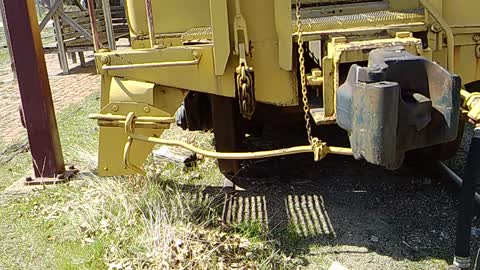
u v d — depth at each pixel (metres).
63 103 8.58
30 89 4.81
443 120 2.70
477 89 4.12
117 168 3.84
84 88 9.74
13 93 9.81
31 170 5.48
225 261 3.42
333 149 3.12
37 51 4.76
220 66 3.44
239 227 3.83
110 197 4.30
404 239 3.66
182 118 4.93
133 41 3.95
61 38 11.16
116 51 3.69
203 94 4.74
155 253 3.50
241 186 4.62
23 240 3.98
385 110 2.55
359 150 2.71
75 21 11.47
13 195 4.77
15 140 6.72
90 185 4.68
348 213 4.05
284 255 3.53
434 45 3.51
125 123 3.54
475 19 3.61
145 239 3.68
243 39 3.40
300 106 3.72
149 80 3.65
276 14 3.35
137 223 3.96
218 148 4.54
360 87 2.62
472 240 3.54
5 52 15.21
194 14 3.87
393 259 3.44
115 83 3.69
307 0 4.23
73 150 5.79
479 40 3.64
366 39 3.38
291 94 3.56
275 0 3.34
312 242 3.68
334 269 3.31
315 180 4.69
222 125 4.46
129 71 3.67
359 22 3.54
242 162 5.00
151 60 3.60
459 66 3.67
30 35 4.71
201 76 3.57
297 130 5.71
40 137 4.93
